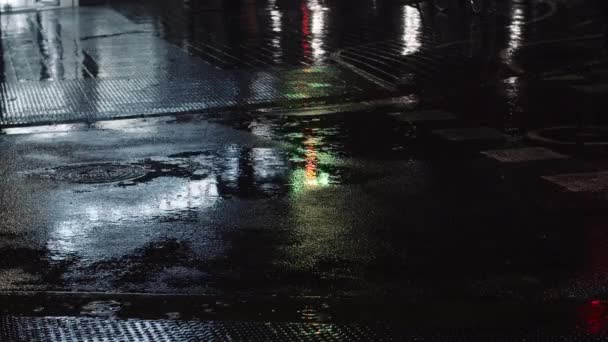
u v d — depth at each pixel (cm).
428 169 1020
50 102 1469
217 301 661
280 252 764
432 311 633
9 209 902
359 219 848
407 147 1125
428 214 859
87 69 1777
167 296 673
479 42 1959
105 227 840
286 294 673
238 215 868
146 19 2647
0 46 2161
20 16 2872
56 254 772
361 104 1398
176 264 742
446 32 2134
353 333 597
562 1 2823
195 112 1373
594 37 1981
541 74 1591
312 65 1733
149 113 1373
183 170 1041
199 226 838
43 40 2245
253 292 679
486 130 1203
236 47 2000
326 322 616
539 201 891
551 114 1288
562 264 723
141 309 647
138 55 1930
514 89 1470
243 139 1192
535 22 2288
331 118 1307
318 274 713
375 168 1030
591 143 1119
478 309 636
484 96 1424
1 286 700
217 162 1073
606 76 1556
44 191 963
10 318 632
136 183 990
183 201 919
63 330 609
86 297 673
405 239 791
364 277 705
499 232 804
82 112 1387
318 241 789
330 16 2569
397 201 903
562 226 816
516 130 1201
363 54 1844
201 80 1617
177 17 2677
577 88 1462
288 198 922
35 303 661
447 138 1164
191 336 597
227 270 726
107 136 1226
